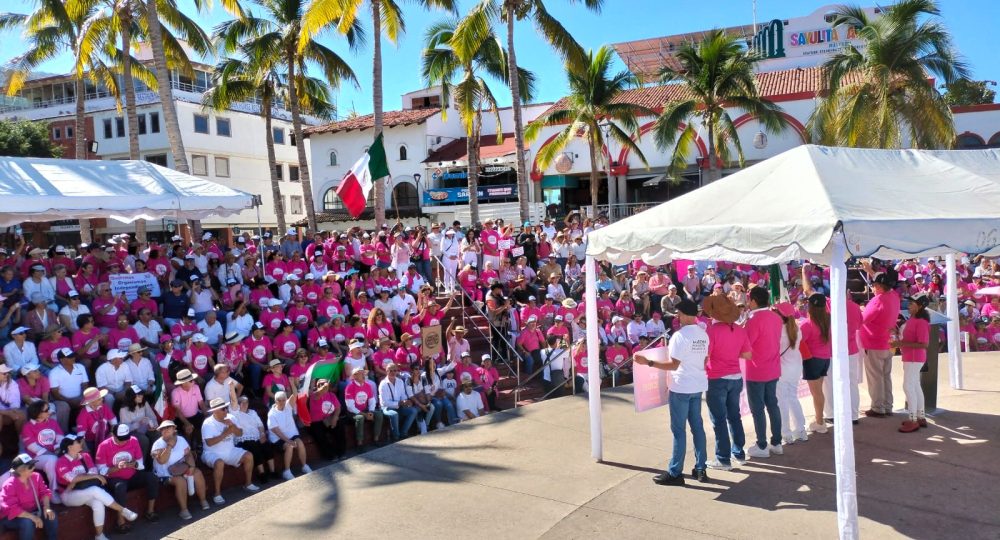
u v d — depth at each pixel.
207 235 16.36
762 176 6.30
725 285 17.17
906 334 7.43
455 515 5.82
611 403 9.70
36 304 10.66
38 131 37.56
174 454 8.71
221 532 5.79
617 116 26.56
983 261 19.09
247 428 9.68
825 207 5.11
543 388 12.99
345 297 14.32
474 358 14.33
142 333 11.09
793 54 39.97
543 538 5.28
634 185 33.47
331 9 18.12
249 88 27.11
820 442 7.16
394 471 7.02
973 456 6.59
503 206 32.00
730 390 6.49
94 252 13.21
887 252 6.86
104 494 8.01
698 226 5.78
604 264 17.09
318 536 5.58
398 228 16.42
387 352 11.76
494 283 15.20
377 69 20.27
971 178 6.16
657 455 7.18
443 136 36.47
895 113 22.23
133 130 22.05
